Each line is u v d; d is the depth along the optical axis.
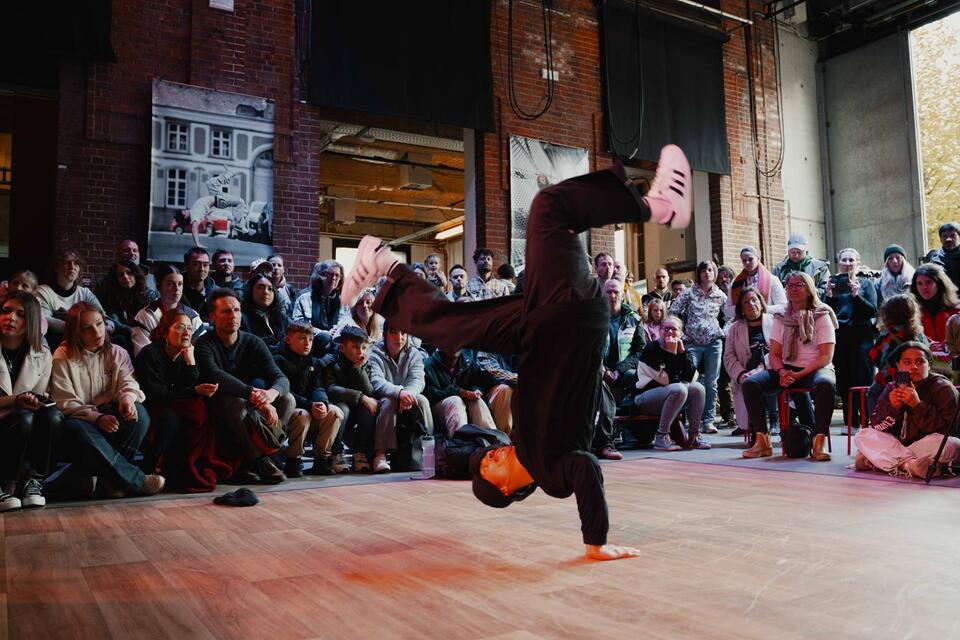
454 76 7.73
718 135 9.61
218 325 4.09
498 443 4.17
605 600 1.64
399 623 1.51
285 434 4.04
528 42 8.34
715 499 3.11
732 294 6.13
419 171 12.47
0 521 2.87
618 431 5.75
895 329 4.48
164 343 3.88
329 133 9.86
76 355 3.55
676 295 7.28
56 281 4.52
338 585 1.82
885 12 9.98
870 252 10.23
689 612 1.54
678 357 5.50
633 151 8.84
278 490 3.73
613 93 8.77
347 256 16.12
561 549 2.17
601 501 2.00
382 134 9.91
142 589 1.81
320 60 7.04
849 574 1.83
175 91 6.44
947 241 6.37
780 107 10.38
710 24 9.75
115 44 6.30
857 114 10.40
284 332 4.89
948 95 9.61
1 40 5.85
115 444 3.53
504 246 7.99
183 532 2.59
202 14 6.64
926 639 1.36
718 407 7.74
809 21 10.80
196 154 6.49
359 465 4.50
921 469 3.62
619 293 5.79
